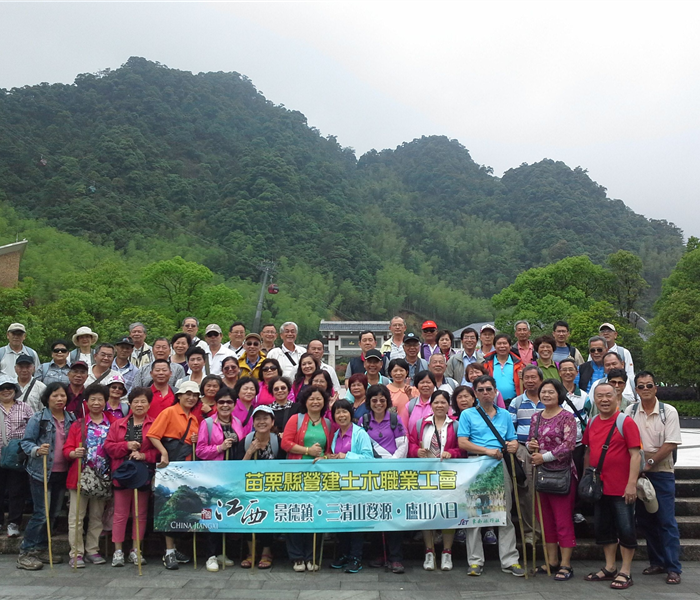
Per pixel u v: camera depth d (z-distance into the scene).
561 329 7.92
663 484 5.63
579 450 6.31
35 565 5.71
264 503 5.75
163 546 6.26
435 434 6.02
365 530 5.67
